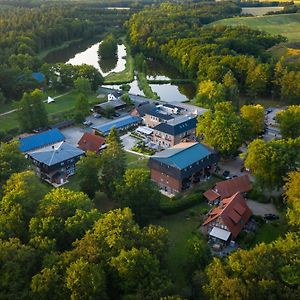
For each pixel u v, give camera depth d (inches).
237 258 3117.6
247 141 6373.0
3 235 3476.9
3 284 3002.0
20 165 4899.1
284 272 2970.0
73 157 5556.1
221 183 4968.0
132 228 3403.1
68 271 2950.3
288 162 4717.0
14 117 7751.0
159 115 7066.9
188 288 3250.5
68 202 3786.9
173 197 5002.5
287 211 4077.3
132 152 6289.4
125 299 2965.1
